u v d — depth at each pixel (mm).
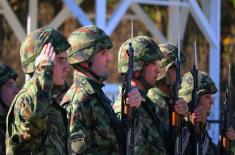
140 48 16562
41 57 13453
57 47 13945
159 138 16328
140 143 15852
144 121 16188
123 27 44969
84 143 14430
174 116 17031
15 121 13320
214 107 32094
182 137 17203
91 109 14656
